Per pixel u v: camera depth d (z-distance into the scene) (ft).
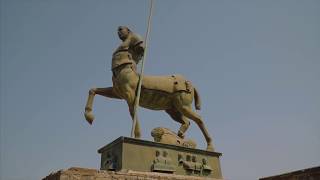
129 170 30.58
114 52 35.86
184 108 36.70
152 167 32.19
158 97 36.09
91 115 34.83
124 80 34.22
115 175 28.78
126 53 35.17
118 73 34.58
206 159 35.47
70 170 27.20
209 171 35.04
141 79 34.96
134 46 35.86
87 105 35.09
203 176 34.50
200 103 39.60
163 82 36.35
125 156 31.35
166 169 32.55
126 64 34.73
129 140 32.04
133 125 33.27
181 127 38.04
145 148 32.65
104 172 28.48
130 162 31.35
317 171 33.96
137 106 33.88
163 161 32.71
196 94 39.52
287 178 37.17
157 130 35.45
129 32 36.37
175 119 38.83
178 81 37.19
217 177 35.24
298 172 35.99
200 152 35.55
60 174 26.68
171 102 37.22
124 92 34.14
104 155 34.86
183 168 33.78
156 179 30.55
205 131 37.52
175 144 34.53
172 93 36.70
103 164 34.32
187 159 34.50
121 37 36.14
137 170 31.37
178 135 37.63
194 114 37.19
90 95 35.47
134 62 35.88
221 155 36.63
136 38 35.94
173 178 31.55
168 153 33.60
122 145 31.68
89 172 27.81
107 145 34.12
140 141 32.55
